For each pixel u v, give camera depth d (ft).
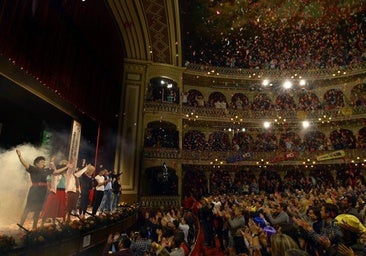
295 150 61.00
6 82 22.21
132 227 39.29
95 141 41.50
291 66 68.74
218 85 71.00
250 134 68.95
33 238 14.08
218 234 27.09
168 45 57.77
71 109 33.19
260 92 71.67
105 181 26.71
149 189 53.31
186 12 60.85
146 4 50.78
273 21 64.64
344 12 60.54
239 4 60.18
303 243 12.59
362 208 20.13
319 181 62.03
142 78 55.31
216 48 71.51
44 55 25.80
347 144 61.82
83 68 34.88
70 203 21.22
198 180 63.00
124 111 52.37
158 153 52.42
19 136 26.99
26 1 22.30
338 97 66.69
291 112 64.85
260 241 15.83
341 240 11.25
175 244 18.65
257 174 65.05
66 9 28.99
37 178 17.66
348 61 65.00
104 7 40.68
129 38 54.49
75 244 18.62
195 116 61.46
